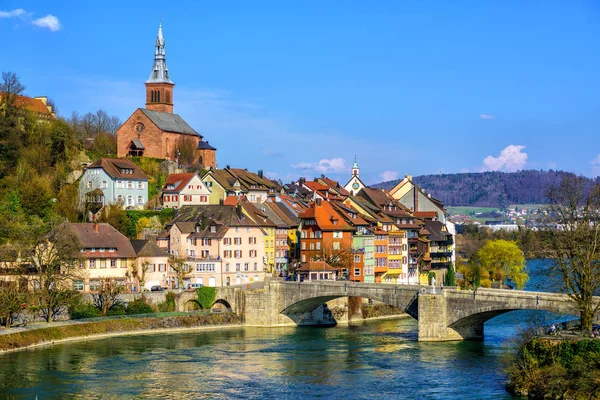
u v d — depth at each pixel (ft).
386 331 554.05
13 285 523.29
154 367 426.51
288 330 560.61
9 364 428.15
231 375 409.69
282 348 483.10
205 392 375.66
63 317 531.09
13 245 588.09
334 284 549.54
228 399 363.97
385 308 644.69
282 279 635.66
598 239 397.39
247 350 476.54
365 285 533.96
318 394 370.73
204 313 574.15
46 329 495.00
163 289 607.78
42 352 462.19
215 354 463.42
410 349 471.21
